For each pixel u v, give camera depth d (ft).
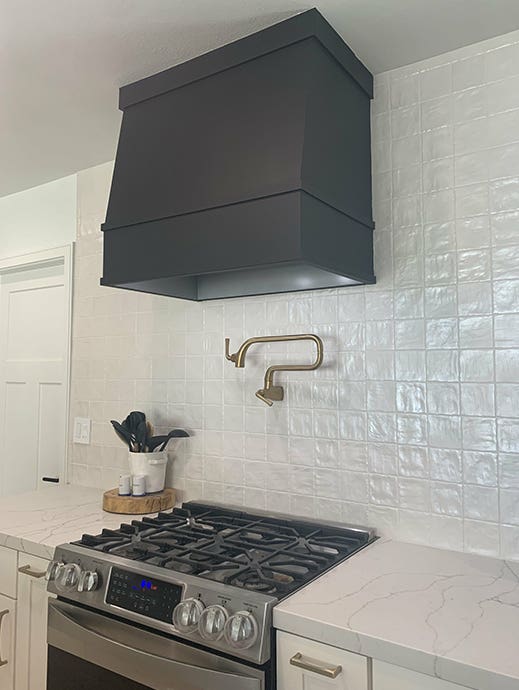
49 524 6.02
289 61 4.97
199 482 6.84
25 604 5.45
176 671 4.07
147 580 4.39
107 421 7.89
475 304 5.18
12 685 5.47
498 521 4.95
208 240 5.00
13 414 9.57
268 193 4.68
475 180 5.27
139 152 5.77
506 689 2.99
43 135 7.31
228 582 4.19
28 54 5.45
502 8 4.81
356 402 5.75
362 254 5.50
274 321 6.39
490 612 3.78
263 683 3.73
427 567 4.67
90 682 4.59
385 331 5.63
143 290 6.10
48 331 9.15
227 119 5.21
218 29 5.11
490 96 5.25
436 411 5.31
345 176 5.25
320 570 4.53
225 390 6.72
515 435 4.92
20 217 9.39
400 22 5.01
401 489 5.44
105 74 5.83
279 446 6.23
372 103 5.88
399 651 3.32
